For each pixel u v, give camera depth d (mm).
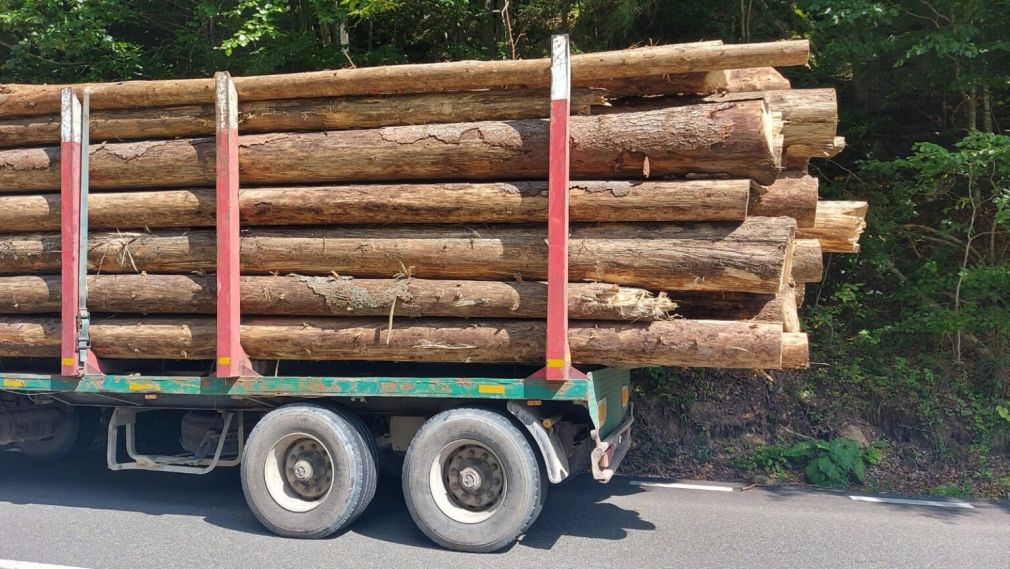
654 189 4906
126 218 5898
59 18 9656
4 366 7027
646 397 8633
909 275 9469
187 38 10500
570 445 5527
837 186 9867
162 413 7871
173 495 6633
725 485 7348
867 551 5152
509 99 5246
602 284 4949
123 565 4750
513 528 4969
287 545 5191
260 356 5609
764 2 10766
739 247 4773
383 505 6207
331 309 5426
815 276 5953
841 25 9062
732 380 8648
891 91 10453
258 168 5582
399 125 5477
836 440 7734
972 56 8148
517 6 10773
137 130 5957
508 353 5090
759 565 4840
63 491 6766
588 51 9992
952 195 9758
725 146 4746
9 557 4895
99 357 5988
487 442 5055
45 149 6152
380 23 11312
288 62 10250
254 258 5574
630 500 6570
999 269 8164
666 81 5051
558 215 4879
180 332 5719
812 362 8867
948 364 8609
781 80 6105
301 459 5461
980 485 7387
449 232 5312
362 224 5543
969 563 4926
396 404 5594
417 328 5266
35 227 6180
